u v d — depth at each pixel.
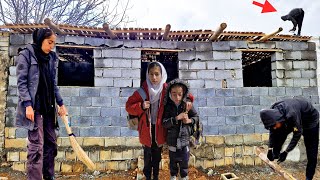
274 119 3.32
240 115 5.68
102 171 5.16
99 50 5.46
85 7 11.38
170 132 3.17
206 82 5.68
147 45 5.60
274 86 5.99
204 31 5.21
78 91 5.35
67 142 5.22
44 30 2.62
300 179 4.83
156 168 3.33
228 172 5.23
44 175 2.78
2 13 10.31
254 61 7.82
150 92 3.21
